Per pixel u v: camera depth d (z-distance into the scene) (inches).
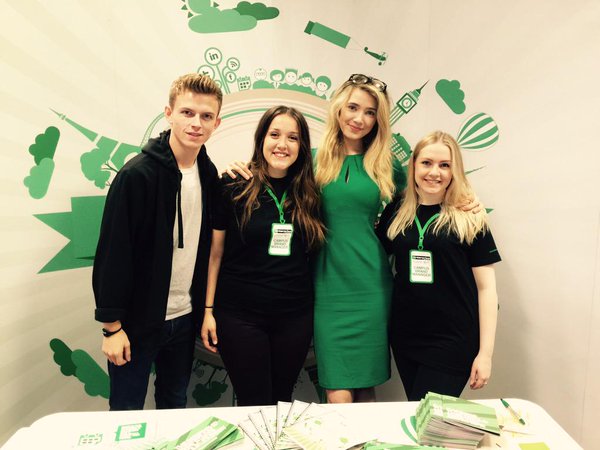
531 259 79.7
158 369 71.6
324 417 45.9
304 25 78.2
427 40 78.7
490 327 63.1
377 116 68.0
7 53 70.4
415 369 68.2
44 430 43.4
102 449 40.8
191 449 40.1
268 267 64.6
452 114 80.3
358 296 69.2
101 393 81.7
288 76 79.6
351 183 68.4
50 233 76.1
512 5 74.5
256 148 65.6
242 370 66.3
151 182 57.4
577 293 77.5
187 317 68.2
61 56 72.4
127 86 75.4
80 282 78.4
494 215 81.0
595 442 79.4
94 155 75.9
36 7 70.4
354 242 69.0
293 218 65.2
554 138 75.7
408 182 67.0
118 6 73.1
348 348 69.6
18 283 75.7
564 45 73.0
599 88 72.1
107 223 56.6
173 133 59.7
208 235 67.5
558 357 79.9
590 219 75.3
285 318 66.9
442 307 63.6
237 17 76.7
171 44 75.7
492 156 79.7
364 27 78.8
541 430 45.0
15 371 77.2
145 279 60.1
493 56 76.9
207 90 57.2
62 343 78.9
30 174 73.9
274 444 41.7
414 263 64.7
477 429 41.4
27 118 72.5
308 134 65.1
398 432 44.1
